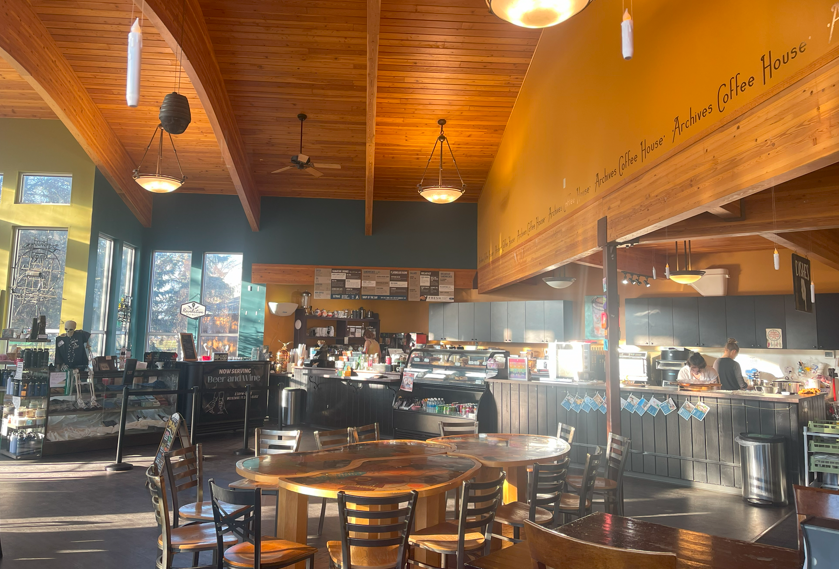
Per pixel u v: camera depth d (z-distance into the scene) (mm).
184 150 10867
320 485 3199
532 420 7965
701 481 6625
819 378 8680
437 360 9406
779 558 2141
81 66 8828
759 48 3723
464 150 10836
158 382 9039
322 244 12219
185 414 9625
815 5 3248
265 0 7773
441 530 3561
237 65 8883
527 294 12203
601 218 6062
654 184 4973
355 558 3244
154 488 3195
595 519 2609
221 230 12117
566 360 8008
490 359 8625
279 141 10562
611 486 4758
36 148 10023
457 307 12188
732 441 6465
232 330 12109
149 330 11852
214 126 9062
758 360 9781
